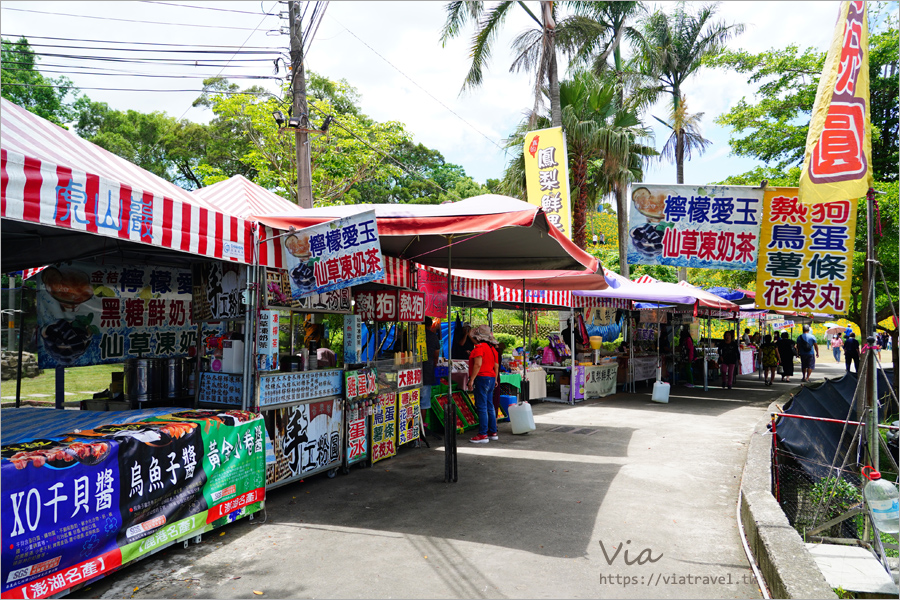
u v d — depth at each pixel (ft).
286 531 15.79
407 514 17.20
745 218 17.84
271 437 18.48
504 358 38.65
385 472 22.13
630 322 50.98
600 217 115.24
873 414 16.31
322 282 16.84
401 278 24.84
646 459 24.30
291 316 20.61
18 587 10.60
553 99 55.42
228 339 18.58
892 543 16.12
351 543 14.89
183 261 24.02
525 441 28.19
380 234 17.62
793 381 62.39
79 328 22.07
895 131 46.32
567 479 21.04
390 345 27.55
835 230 17.17
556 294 40.16
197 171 71.10
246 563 13.66
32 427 14.99
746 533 15.51
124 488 12.76
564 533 15.62
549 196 47.47
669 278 87.76
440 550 14.40
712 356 62.64
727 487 20.20
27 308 23.12
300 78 38.58
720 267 18.06
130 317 23.66
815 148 15.11
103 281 22.88
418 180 106.83
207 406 18.84
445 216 17.21
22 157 11.38
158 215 14.43
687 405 41.93
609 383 48.32
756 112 51.98
